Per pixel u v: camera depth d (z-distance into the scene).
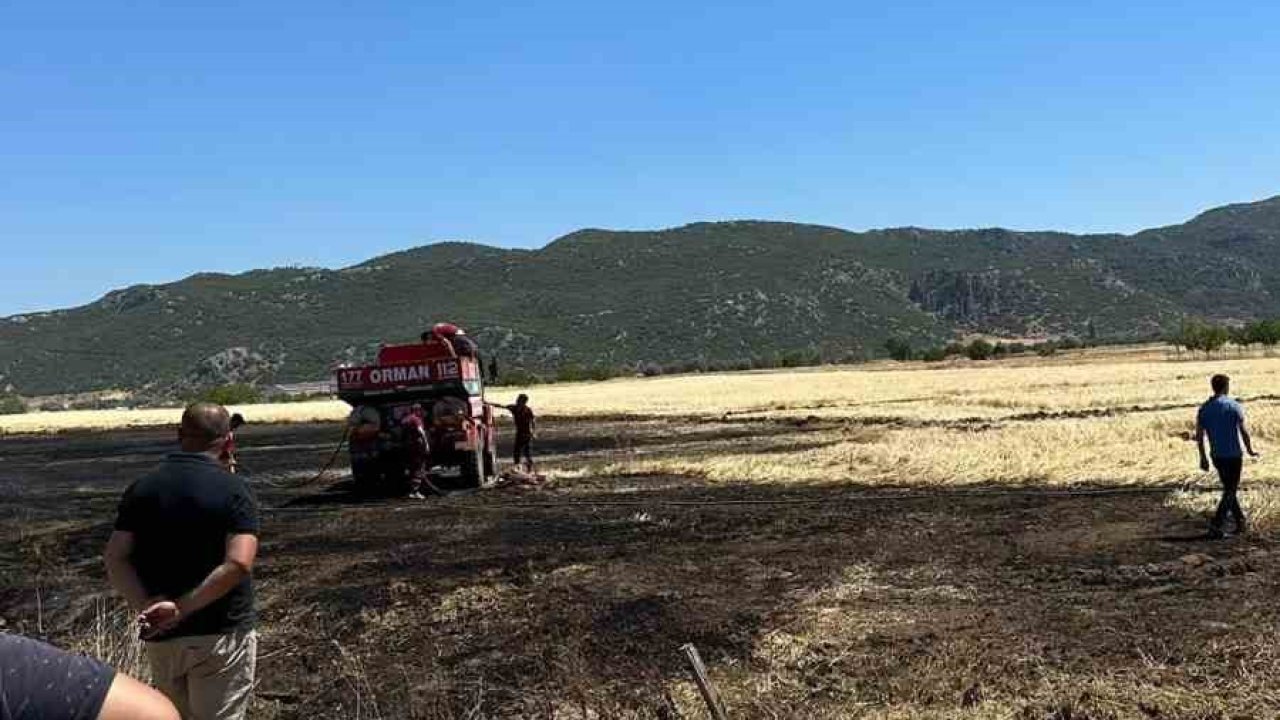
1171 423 28.78
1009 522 15.86
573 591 12.09
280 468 32.16
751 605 11.05
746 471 23.61
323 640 10.62
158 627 5.58
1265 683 7.67
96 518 21.59
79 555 16.72
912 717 7.44
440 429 23.30
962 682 8.14
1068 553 13.22
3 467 37.28
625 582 12.47
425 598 12.10
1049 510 16.80
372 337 191.50
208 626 5.91
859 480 21.78
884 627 9.98
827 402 50.72
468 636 10.41
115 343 198.00
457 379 23.25
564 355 187.50
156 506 5.89
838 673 8.61
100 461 37.97
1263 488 17.19
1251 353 107.00
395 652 10.03
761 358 171.50
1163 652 8.66
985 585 11.65
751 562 13.48
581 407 55.16
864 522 16.45
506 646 9.97
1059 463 21.89
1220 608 10.07
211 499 5.91
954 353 147.38
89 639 8.45
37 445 50.16
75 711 2.50
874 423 37.91
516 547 15.43
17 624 11.72
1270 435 25.25
